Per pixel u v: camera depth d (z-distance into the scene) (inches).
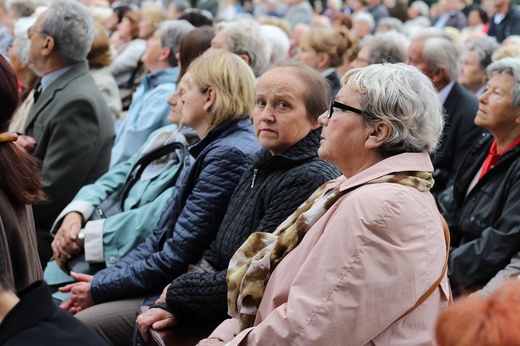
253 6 824.9
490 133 174.6
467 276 155.0
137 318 137.4
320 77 134.3
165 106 229.1
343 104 108.0
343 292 98.6
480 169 172.4
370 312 98.4
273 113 131.6
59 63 204.7
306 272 101.7
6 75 110.5
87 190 185.0
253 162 135.7
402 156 106.3
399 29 456.8
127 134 227.9
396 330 100.9
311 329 98.5
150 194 174.6
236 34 211.5
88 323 152.4
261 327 102.7
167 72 241.4
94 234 169.9
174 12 453.7
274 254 110.7
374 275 98.3
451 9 620.1
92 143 200.1
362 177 105.5
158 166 178.2
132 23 353.1
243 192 137.6
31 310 74.1
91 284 157.0
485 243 154.0
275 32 274.1
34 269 113.4
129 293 153.9
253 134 153.5
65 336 75.0
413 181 103.7
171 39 247.0
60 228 176.1
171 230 157.1
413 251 99.7
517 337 59.4
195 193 149.0
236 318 117.5
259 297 110.7
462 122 206.2
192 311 134.3
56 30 201.5
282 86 131.3
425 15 693.9
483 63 253.0
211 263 140.8
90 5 463.8
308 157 131.9
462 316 61.9
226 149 149.5
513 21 487.8
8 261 104.0
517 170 157.6
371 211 99.7
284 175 131.2
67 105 198.1
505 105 163.5
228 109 154.3
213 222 147.4
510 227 153.0
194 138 177.3
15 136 111.7
